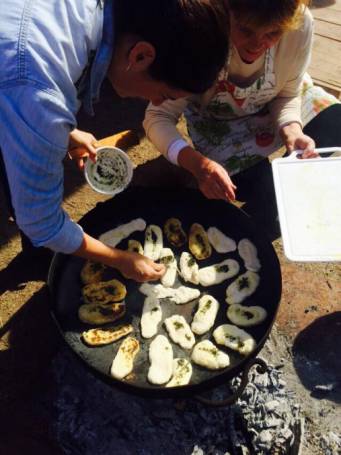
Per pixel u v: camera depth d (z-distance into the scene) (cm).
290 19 131
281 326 174
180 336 145
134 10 84
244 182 220
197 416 148
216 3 86
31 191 100
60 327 135
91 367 126
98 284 155
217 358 139
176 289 157
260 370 145
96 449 144
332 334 172
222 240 170
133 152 242
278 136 199
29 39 84
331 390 159
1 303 184
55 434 149
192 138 204
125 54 90
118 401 151
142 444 144
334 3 289
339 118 199
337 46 255
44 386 160
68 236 117
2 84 86
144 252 166
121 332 146
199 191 177
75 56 88
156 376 135
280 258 194
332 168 166
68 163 236
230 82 175
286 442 143
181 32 83
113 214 178
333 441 149
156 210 180
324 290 183
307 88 204
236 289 155
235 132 199
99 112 262
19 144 92
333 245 147
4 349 171
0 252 202
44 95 86
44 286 189
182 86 92
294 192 161
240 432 146
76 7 87
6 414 155
